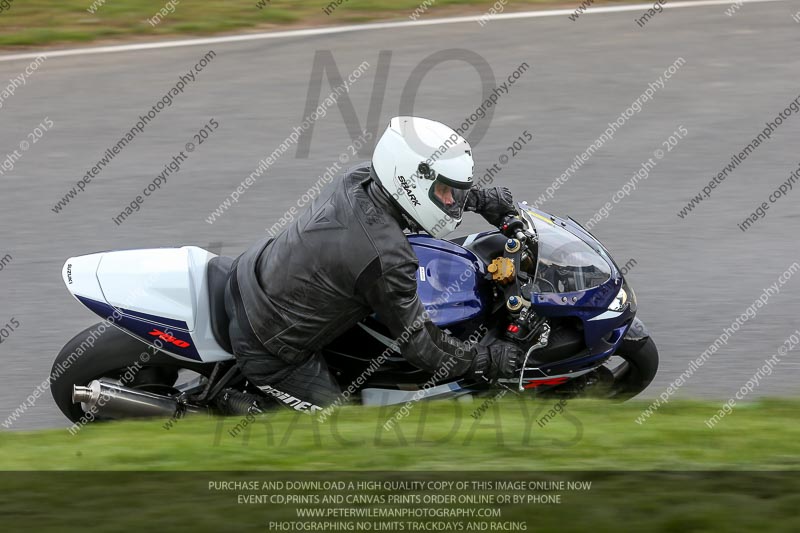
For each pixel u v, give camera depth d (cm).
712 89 3381
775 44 3694
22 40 3816
